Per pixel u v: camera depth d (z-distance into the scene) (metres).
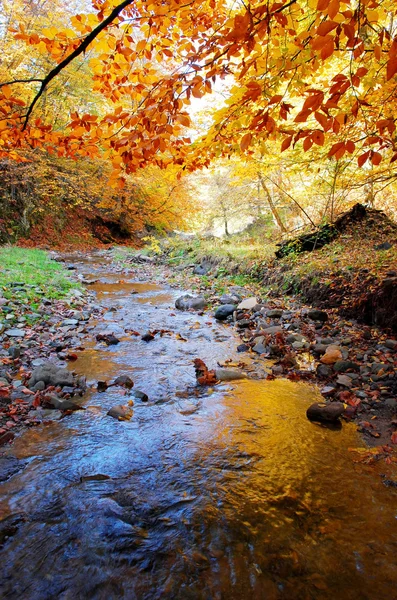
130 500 2.47
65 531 2.21
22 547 2.09
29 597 1.82
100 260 16.23
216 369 4.73
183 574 1.96
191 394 4.14
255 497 2.52
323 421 3.51
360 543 2.15
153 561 2.03
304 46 2.00
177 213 20.41
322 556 2.07
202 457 2.96
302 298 7.81
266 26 1.78
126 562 2.02
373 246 8.24
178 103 2.23
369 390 4.00
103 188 19.02
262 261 10.51
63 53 2.35
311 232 9.77
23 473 2.71
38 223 18.27
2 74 11.80
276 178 12.70
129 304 8.64
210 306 8.43
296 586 1.90
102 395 4.04
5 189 16.58
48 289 8.23
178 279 11.95
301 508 2.42
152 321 7.22
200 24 2.37
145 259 16.62
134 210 21.59
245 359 5.23
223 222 24.52
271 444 3.15
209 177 19.86
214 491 2.57
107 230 22.53
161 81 2.20
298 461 2.91
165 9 2.18
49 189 17.83
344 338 5.45
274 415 3.64
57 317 6.83
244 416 3.63
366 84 2.77
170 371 4.76
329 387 4.16
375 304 5.80
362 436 3.26
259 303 7.95
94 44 2.29
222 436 3.27
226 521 2.31
